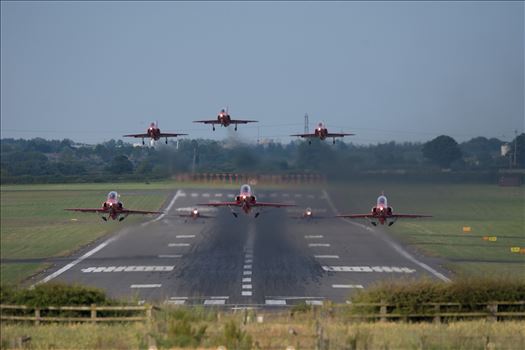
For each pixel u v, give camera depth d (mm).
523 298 85812
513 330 74812
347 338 66250
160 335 67375
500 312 85062
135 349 65125
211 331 69188
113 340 68688
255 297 111000
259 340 66375
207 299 109250
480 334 71000
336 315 82938
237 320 77062
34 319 79438
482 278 89312
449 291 85312
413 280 95312
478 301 85062
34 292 84062
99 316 81812
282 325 75438
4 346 66750
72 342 68562
